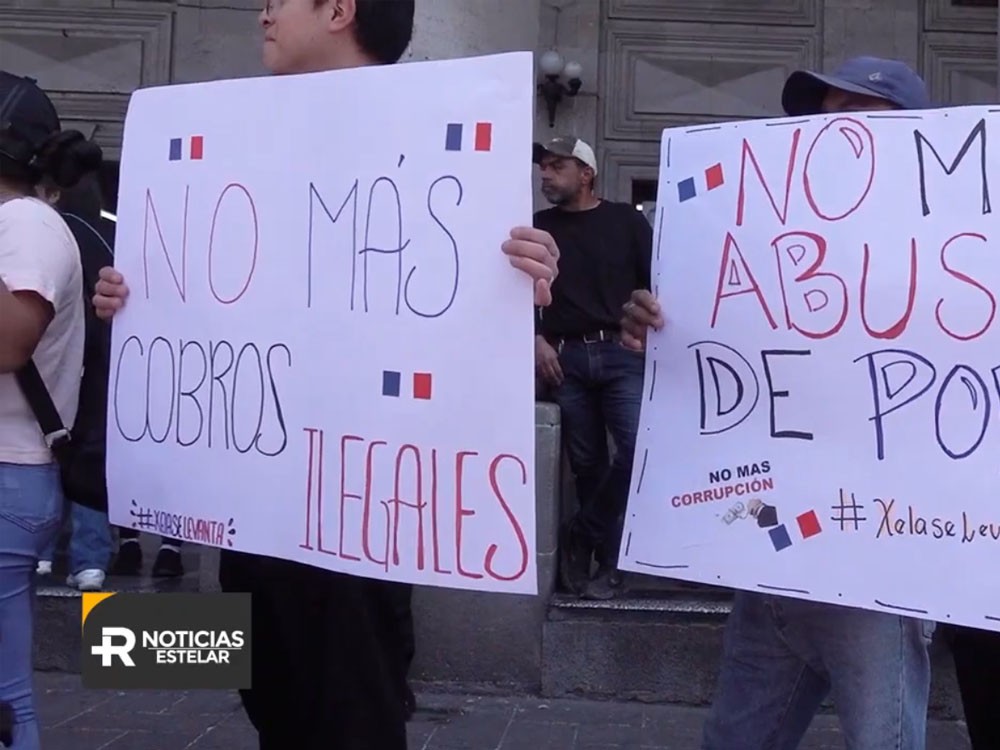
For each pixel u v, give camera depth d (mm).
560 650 5207
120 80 7539
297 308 2488
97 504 3012
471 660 5262
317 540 2443
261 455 2523
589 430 5371
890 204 2434
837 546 2438
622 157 7480
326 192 2461
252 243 2553
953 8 7410
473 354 2311
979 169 2381
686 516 2568
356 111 2428
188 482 2619
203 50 7484
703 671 5137
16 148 3039
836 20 7434
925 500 2379
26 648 2979
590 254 5305
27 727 2965
